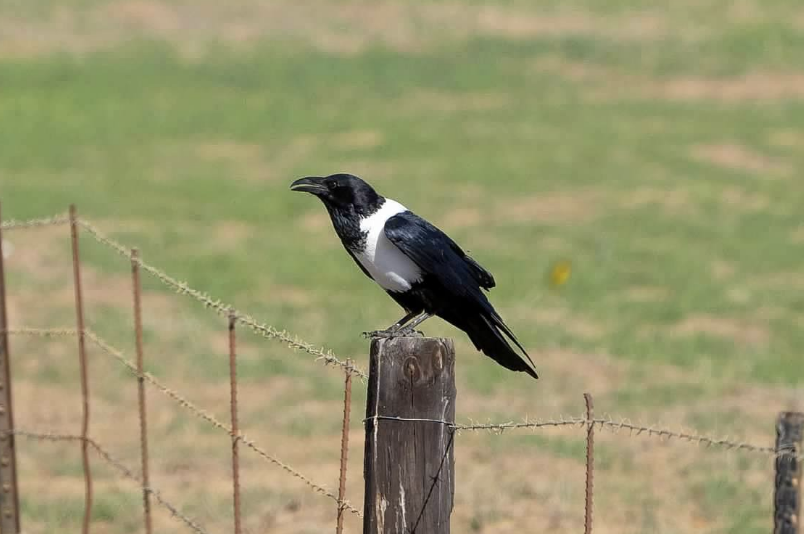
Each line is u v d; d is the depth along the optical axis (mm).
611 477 10117
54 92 35344
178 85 36469
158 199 24078
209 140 30562
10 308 15789
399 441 5086
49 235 20688
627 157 27594
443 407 5082
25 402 12227
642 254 19297
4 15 41969
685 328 15344
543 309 16125
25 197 23672
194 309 15891
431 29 41906
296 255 19516
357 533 8914
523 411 11891
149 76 37312
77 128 31516
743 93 35000
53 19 42000
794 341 14648
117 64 38438
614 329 15086
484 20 42469
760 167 26797
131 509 9289
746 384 12812
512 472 10234
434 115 33031
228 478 10188
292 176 26609
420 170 26797
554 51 39406
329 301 16531
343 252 19906
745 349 14242
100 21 42156
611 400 12195
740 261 19094
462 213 22812
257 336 14617
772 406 12000
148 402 12273
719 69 37156
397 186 25125
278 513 9258
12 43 39906
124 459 10602
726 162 27234
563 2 43906
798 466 4055
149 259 18859
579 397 12336
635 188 24625
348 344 14148
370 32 41781
